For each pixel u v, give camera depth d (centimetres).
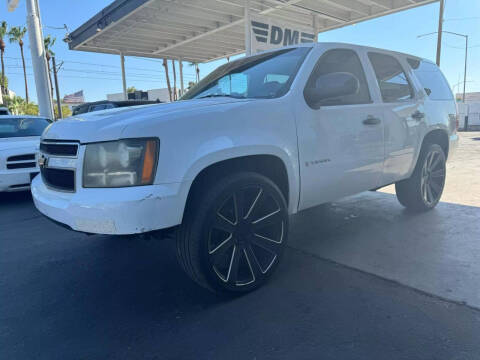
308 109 292
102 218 215
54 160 256
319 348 205
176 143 225
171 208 221
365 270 299
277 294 266
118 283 299
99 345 218
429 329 217
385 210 469
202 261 239
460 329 216
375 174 358
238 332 223
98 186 224
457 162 873
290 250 348
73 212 226
